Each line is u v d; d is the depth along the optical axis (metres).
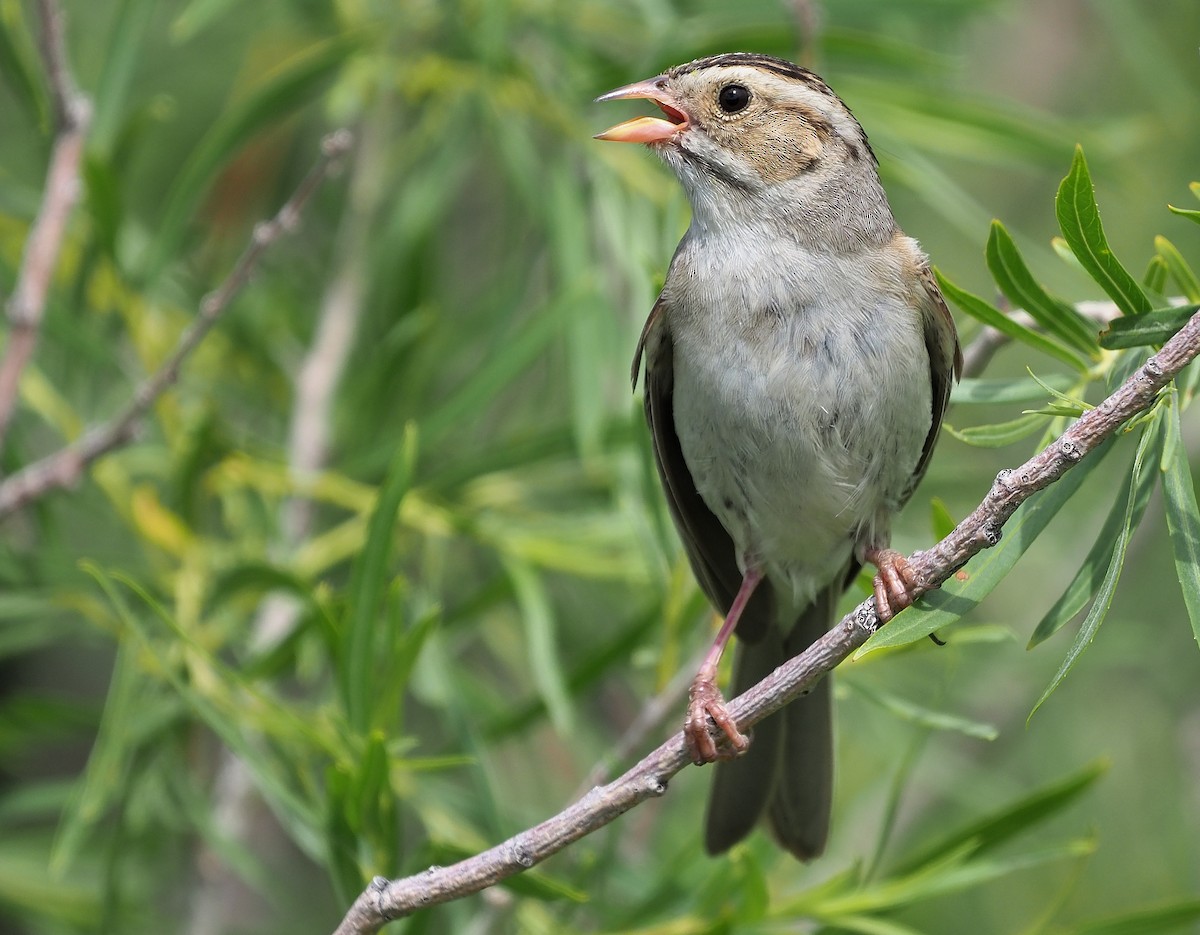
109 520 10.53
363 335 10.98
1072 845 7.65
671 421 8.34
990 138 10.21
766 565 8.24
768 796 8.06
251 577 8.64
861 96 10.15
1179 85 11.48
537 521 9.76
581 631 11.02
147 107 9.81
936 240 12.86
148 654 8.64
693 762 6.86
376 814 6.93
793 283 7.87
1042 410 5.66
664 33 9.90
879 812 11.12
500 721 8.99
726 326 7.88
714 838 7.97
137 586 7.18
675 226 8.68
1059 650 11.66
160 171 11.88
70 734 9.68
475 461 9.53
